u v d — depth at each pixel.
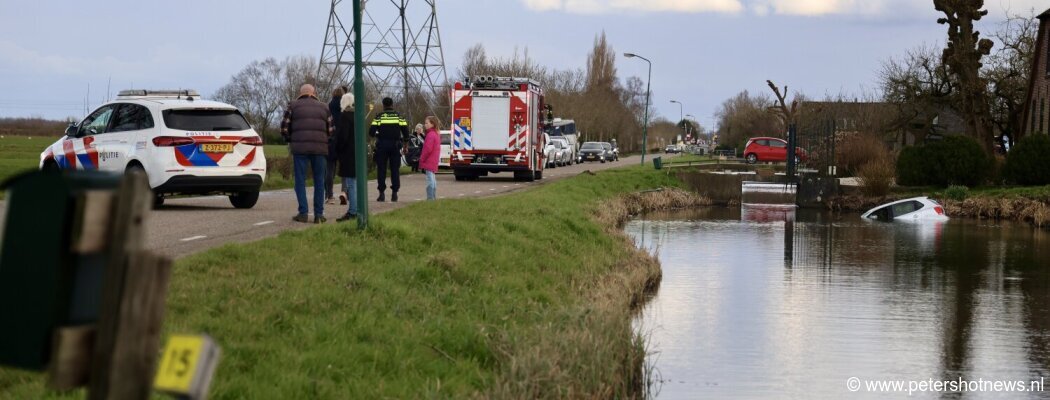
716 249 38.91
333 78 88.44
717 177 69.81
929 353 20.30
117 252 4.75
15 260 4.75
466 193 45.72
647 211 60.81
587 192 52.59
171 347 4.98
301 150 25.73
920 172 66.38
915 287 29.31
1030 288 29.36
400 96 97.94
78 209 4.71
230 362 11.34
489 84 58.62
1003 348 20.91
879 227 51.03
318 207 26.09
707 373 18.09
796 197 68.00
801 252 38.31
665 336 21.31
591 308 17.45
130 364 4.79
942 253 38.59
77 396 9.59
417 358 13.15
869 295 27.64
